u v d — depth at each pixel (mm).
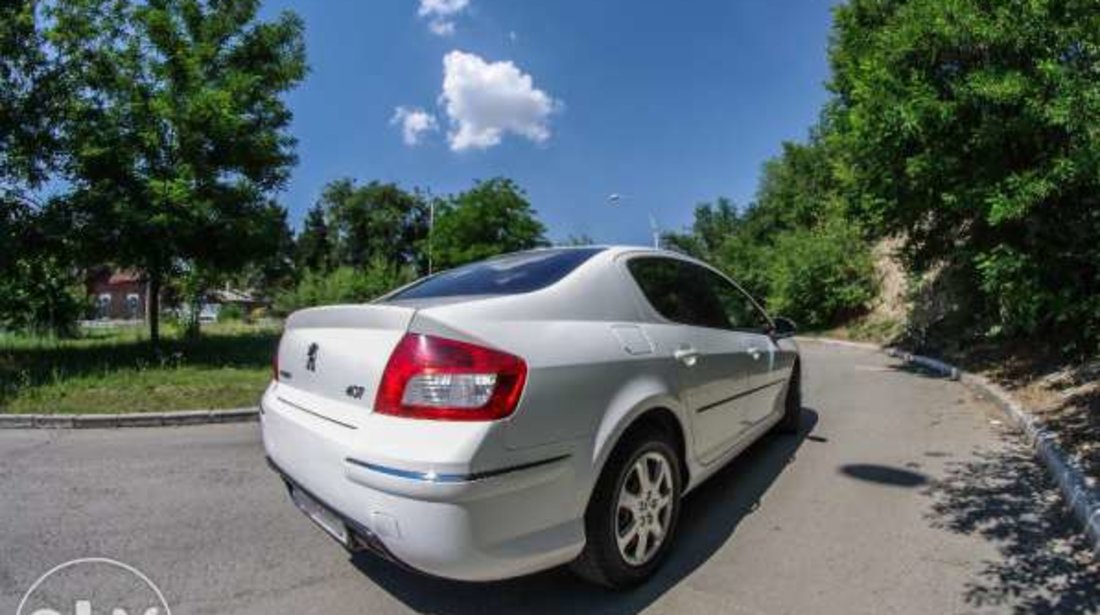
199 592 3125
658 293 3777
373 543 2531
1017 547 3559
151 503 4402
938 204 10328
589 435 2797
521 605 2963
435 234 42469
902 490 4492
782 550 3531
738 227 46875
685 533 3762
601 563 2928
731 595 3043
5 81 10836
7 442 6309
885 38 10180
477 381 2473
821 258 24000
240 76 12609
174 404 7699
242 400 7949
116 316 64000
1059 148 7273
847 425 6555
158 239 11633
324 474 2742
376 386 2627
